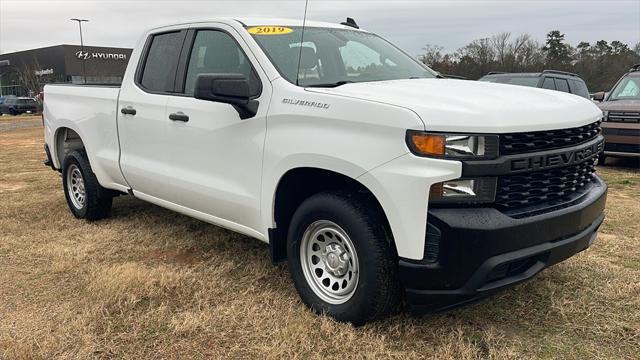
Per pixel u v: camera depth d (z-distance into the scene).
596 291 3.72
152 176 4.52
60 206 6.46
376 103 2.92
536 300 3.61
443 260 2.74
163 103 4.35
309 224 3.36
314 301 3.41
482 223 2.70
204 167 4.02
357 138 2.96
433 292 2.84
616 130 8.76
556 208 3.01
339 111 3.06
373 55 4.28
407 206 2.77
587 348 3.04
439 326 3.28
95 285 3.89
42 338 3.22
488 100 3.01
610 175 8.49
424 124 2.72
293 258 3.50
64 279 4.13
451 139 2.70
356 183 3.12
